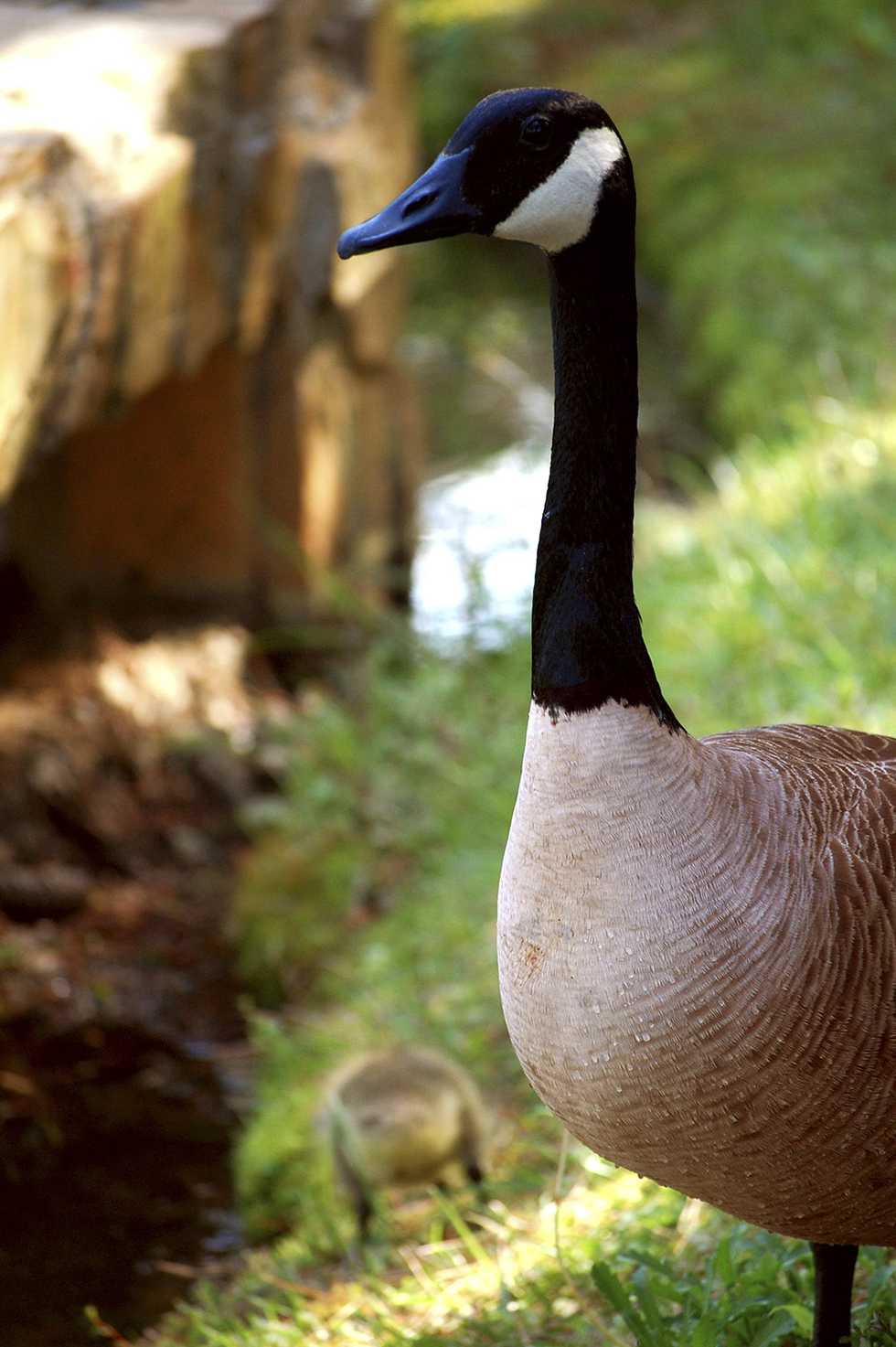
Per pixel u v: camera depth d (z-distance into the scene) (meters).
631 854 3.35
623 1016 3.36
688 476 11.81
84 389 6.27
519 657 9.23
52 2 8.66
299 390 9.42
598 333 3.49
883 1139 3.38
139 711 8.77
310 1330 4.87
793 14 16.83
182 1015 7.11
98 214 6.12
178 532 9.43
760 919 3.31
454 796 8.33
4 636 8.92
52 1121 6.36
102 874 8.00
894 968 3.31
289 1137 5.96
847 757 3.82
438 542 11.21
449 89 16.86
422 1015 6.55
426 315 15.00
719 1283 4.34
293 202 8.73
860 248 13.22
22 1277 5.50
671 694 7.93
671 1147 3.46
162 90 7.11
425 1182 5.42
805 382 11.66
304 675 9.57
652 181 15.14
